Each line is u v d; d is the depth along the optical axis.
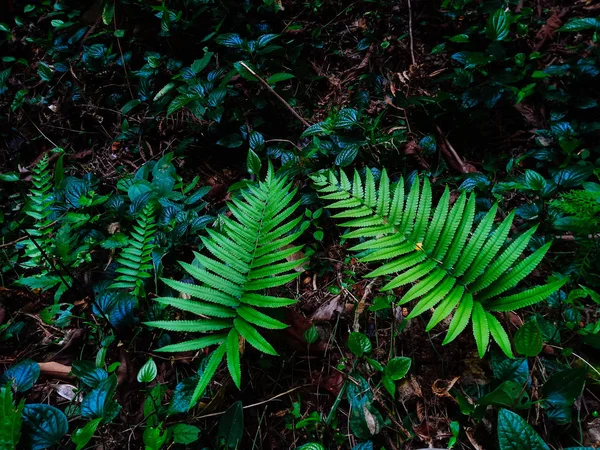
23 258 3.28
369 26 4.45
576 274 2.47
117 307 2.54
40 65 4.45
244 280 2.05
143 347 2.57
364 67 4.23
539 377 2.16
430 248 2.12
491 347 2.29
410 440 2.11
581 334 2.22
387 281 2.70
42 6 5.17
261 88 4.01
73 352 2.66
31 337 2.82
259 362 2.40
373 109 3.86
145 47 4.59
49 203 2.95
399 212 2.23
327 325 2.56
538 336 1.82
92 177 3.69
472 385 2.22
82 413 2.12
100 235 3.13
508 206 3.07
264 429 2.26
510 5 4.18
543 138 3.30
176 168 3.81
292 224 2.19
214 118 3.51
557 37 3.91
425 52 4.17
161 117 4.10
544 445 1.66
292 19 4.68
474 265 2.03
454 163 3.39
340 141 3.37
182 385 2.24
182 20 4.40
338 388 2.31
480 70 3.66
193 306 1.94
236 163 3.80
